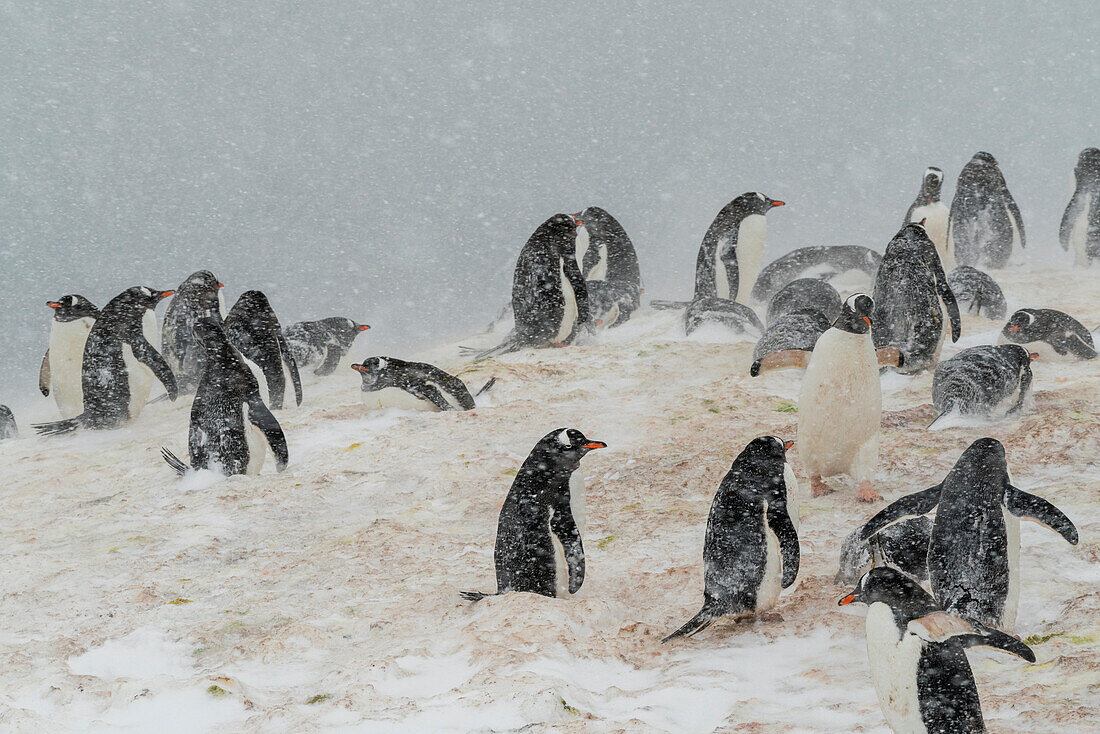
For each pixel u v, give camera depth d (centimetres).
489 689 937
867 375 1435
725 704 920
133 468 2017
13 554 1565
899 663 734
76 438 2378
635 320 3056
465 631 1110
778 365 2191
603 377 2373
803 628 1063
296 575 1391
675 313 3069
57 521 1727
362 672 1027
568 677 1000
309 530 1598
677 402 2114
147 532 1620
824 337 1448
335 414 2203
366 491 1764
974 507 950
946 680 720
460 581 1315
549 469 1175
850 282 3016
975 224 3319
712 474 1683
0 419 2614
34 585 1425
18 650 1176
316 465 1897
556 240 2670
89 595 1373
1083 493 1389
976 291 2633
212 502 1725
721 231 2864
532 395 2273
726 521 1055
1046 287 3014
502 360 2580
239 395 1881
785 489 1055
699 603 1185
